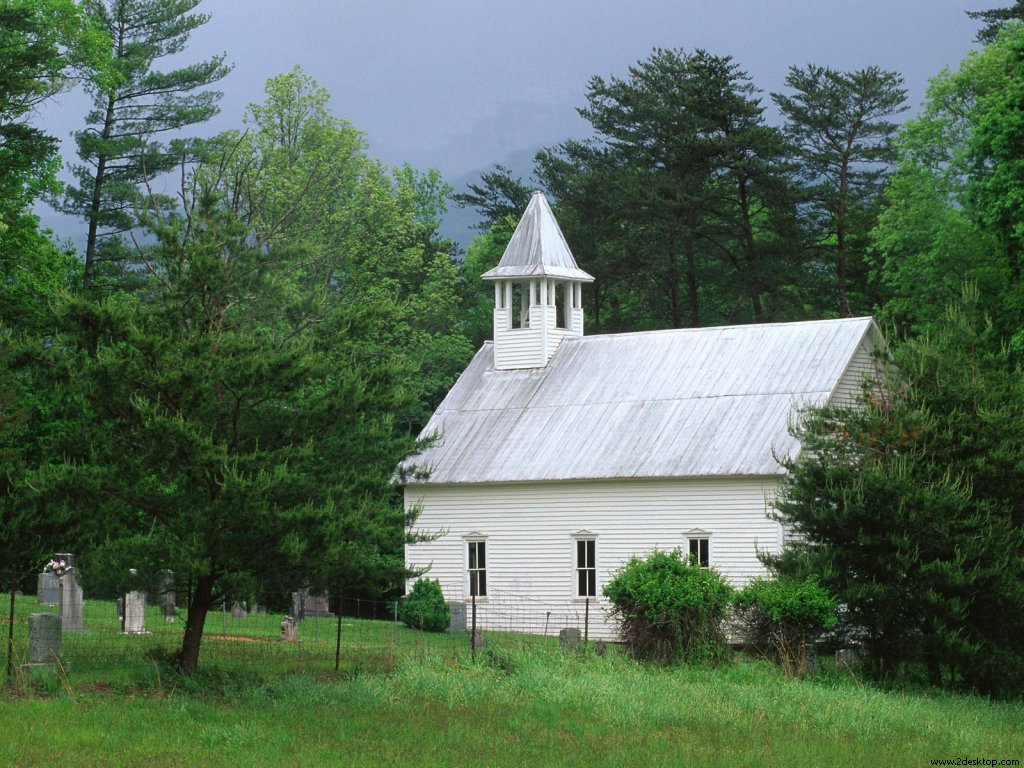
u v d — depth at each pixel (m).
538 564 67.19
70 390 38.59
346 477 39.22
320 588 39.28
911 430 46.25
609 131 108.38
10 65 62.72
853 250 102.88
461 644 51.88
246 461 37.44
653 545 63.97
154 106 88.38
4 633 43.56
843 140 103.75
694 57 103.75
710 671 43.19
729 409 65.56
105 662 40.31
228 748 29.50
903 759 30.91
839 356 65.69
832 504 46.44
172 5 88.69
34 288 74.38
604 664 42.66
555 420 70.00
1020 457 45.19
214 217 41.41
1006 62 86.62
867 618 45.31
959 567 43.84
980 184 68.81
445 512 70.12
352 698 36.34
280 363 38.38
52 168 76.81
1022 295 65.75
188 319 40.06
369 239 100.62
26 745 28.77
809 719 36.12
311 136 103.50
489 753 29.92
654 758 29.73
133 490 38.28
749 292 104.06
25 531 39.59
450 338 105.94
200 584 39.12
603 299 110.38
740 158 100.88
